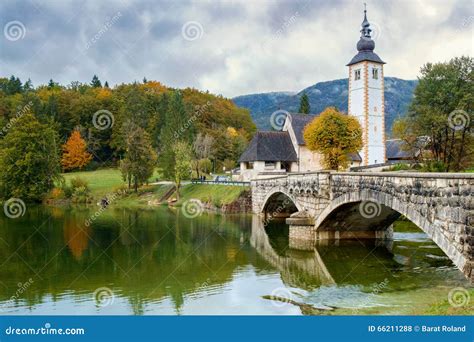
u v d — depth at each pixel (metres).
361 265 32.75
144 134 98.25
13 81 145.12
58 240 43.94
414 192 24.70
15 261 34.38
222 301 24.19
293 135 89.44
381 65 92.94
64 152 110.81
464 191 20.41
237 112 155.75
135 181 93.81
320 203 40.47
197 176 102.12
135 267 32.38
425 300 22.84
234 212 70.69
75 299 24.73
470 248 20.00
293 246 40.69
